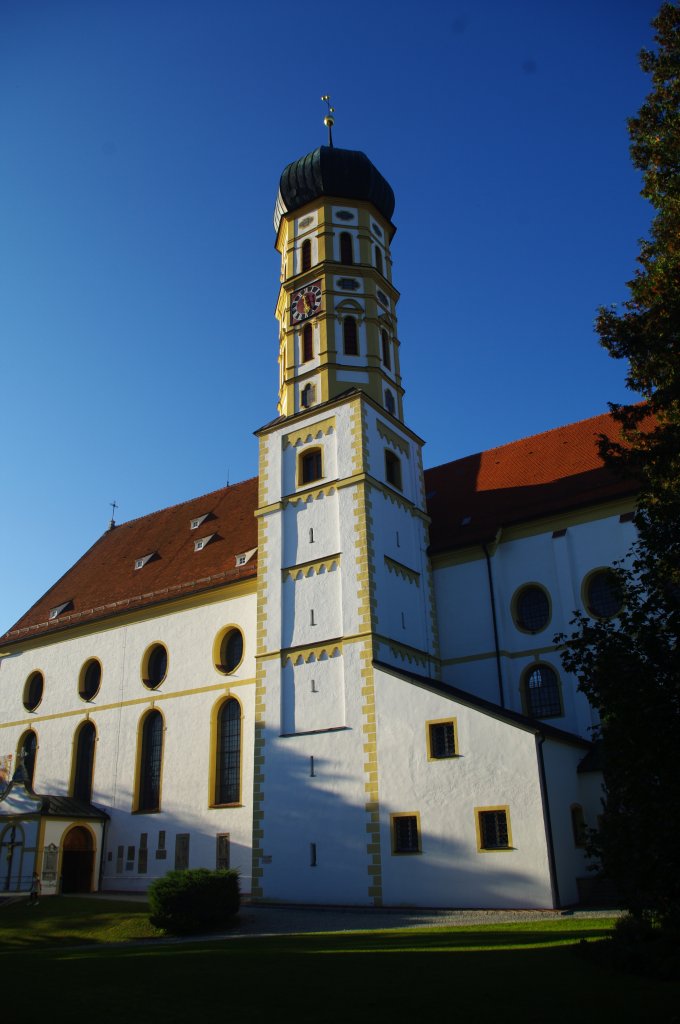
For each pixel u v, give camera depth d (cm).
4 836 3838
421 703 2986
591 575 3394
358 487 3516
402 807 2908
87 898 3503
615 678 1286
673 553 1410
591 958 1477
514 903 2577
